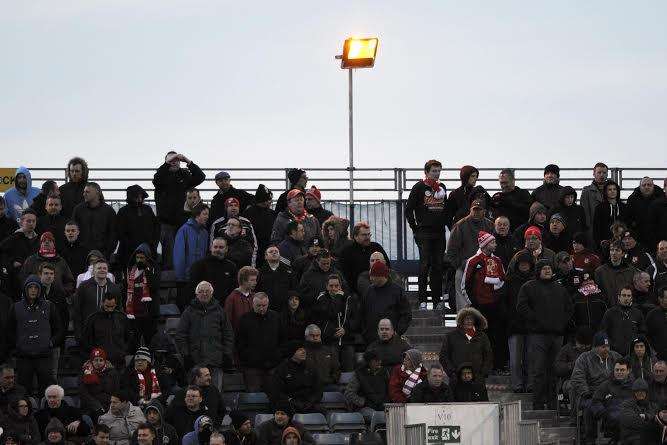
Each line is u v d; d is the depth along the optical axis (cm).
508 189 9631
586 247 8975
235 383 8431
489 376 8662
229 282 8544
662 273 8900
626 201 10006
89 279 8275
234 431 7156
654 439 7344
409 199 9412
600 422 7725
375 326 8388
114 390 7512
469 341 8062
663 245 9069
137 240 9062
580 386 7938
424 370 7862
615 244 8794
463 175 9494
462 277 8900
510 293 8462
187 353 8088
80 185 9431
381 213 10631
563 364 8156
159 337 8725
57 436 7206
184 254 9012
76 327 8225
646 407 7644
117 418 7469
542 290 8300
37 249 8819
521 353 8419
